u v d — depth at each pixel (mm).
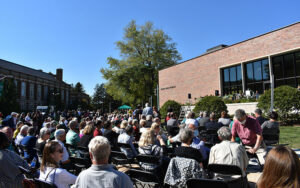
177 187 3443
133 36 47344
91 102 104750
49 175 3086
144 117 10055
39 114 17719
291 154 1604
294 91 13375
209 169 3594
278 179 1567
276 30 20016
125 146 5898
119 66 46156
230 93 24672
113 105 91750
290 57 19422
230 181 3135
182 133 3768
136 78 46594
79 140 6914
